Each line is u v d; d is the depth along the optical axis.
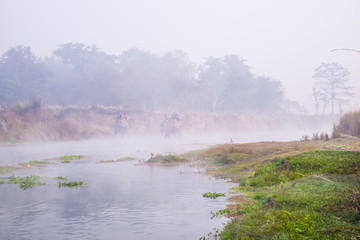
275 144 24.84
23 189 14.07
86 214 10.13
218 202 11.35
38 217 9.81
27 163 22.23
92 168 20.55
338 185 10.53
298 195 9.98
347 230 7.20
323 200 9.22
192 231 8.45
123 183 15.30
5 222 9.37
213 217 9.62
